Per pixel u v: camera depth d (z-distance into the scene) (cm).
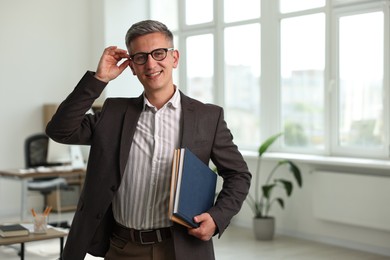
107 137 197
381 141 558
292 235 629
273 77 665
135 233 197
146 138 198
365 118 572
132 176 196
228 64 736
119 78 848
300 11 630
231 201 190
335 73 596
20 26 805
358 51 575
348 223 559
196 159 187
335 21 594
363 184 543
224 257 539
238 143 724
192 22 793
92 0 861
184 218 179
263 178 661
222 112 203
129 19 859
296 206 623
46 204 814
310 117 630
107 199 194
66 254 197
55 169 656
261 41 675
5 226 386
